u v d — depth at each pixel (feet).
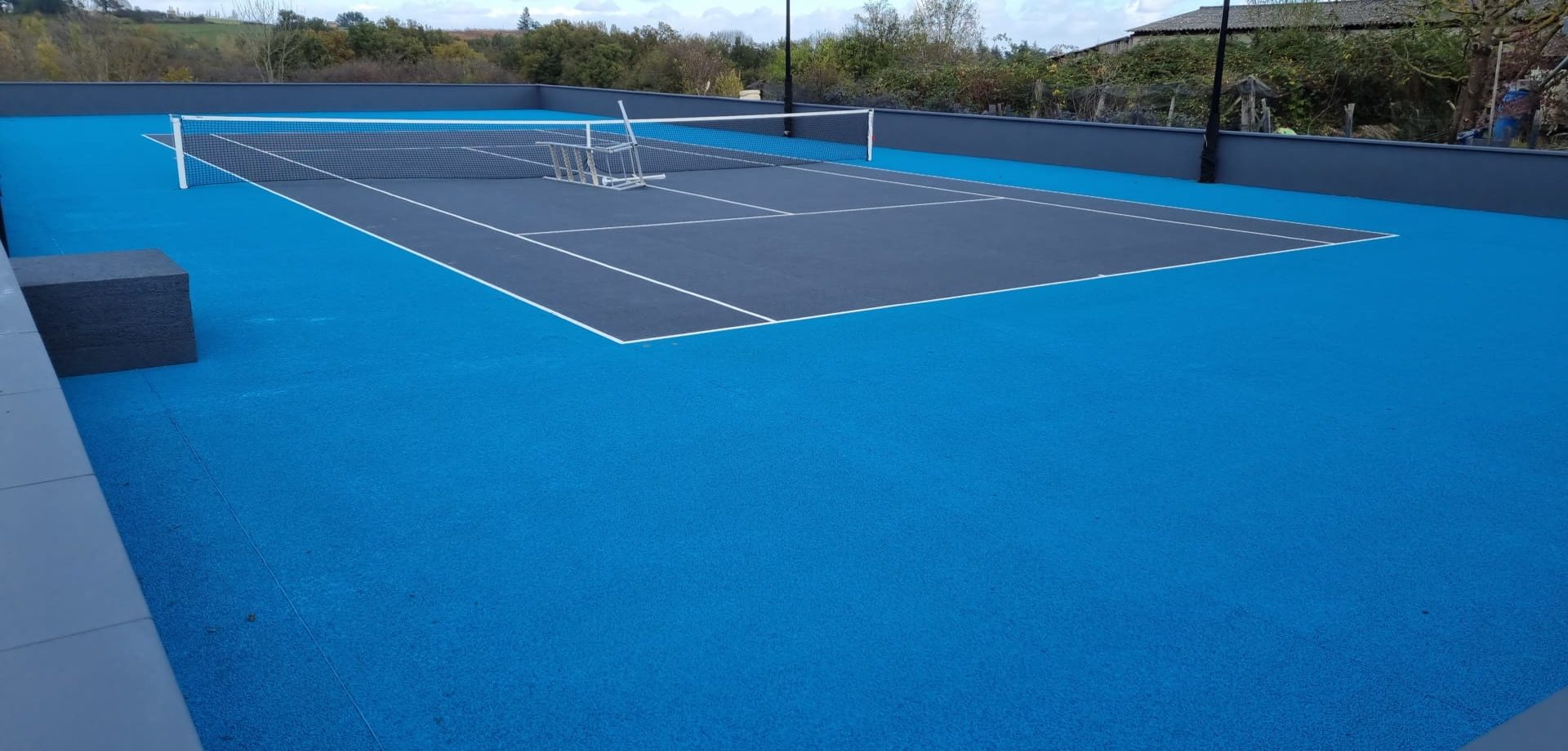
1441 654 13.82
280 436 21.33
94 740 7.52
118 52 146.41
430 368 26.14
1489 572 16.14
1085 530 17.40
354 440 21.18
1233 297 34.91
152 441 20.95
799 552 16.53
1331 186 59.62
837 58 134.00
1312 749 11.84
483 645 13.82
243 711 12.35
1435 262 41.32
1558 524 17.88
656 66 142.20
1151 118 87.61
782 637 14.06
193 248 42.14
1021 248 43.88
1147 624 14.48
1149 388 25.11
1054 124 74.54
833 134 91.40
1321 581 15.78
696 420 22.53
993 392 24.66
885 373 26.04
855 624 14.44
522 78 159.63
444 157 79.61
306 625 14.23
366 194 58.70
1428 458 20.88
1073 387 25.16
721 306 33.06
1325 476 19.84
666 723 12.25
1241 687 13.03
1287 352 28.40
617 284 36.17
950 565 16.12
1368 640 14.15
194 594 15.01
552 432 21.70
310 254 41.01
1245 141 63.31
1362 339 29.89
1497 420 23.16
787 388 24.80
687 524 17.48
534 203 55.67
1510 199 52.60
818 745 11.89
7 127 94.07
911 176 69.82
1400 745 11.92
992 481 19.44
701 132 99.45
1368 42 87.97
